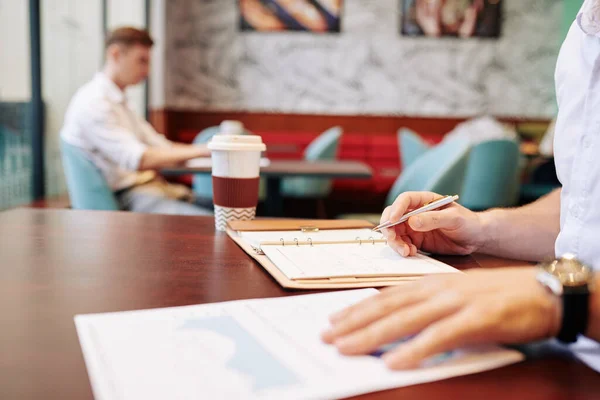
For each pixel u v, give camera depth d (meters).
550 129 5.05
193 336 0.52
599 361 0.49
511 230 0.88
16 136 3.29
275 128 5.87
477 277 0.54
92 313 0.58
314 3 5.68
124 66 2.78
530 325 0.48
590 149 0.73
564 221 0.83
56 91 3.62
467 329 0.47
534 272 0.55
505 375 0.46
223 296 0.65
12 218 1.13
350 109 5.82
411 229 0.90
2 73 3.11
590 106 0.74
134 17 5.11
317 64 5.77
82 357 0.48
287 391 0.42
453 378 0.46
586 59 0.79
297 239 0.92
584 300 0.49
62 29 3.69
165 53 5.56
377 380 0.44
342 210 5.59
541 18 5.62
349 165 3.08
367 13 5.67
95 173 2.40
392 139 5.76
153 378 0.44
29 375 0.44
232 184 1.03
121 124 2.77
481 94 5.75
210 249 0.89
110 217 1.17
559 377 0.46
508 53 5.68
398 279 0.73
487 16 5.62
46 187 3.54
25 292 0.65
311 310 0.60
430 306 0.50
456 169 2.05
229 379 0.44
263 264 0.78
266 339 0.52
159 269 0.76
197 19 5.71
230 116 5.86
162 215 1.22
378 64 5.74
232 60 5.78
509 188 3.41
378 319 0.51
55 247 0.88
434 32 5.67
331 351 0.50
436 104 5.79
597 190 0.71
